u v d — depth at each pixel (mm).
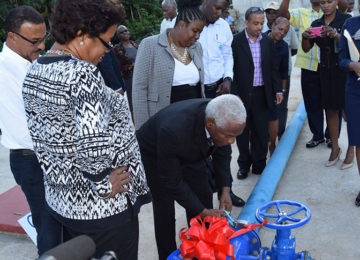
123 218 1748
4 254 3078
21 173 2512
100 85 1562
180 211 3553
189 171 2527
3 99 2361
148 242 3148
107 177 1604
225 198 2523
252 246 2066
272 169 3885
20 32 2379
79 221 1689
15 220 3336
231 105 1923
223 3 3586
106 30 1614
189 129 2094
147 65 2955
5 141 2506
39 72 1596
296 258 1883
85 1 1544
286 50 4355
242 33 3844
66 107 1531
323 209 3434
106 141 1546
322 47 3965
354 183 3834
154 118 2312
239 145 4055
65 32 1577
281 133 5012
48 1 9602
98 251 1758
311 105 4645
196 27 2807
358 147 3469
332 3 3805
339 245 2922
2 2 9648
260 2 10586
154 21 12859
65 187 1678
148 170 2453
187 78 3006
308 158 4531
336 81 3941
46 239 1965
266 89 3830
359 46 3254
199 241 1845
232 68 3807
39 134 1649
